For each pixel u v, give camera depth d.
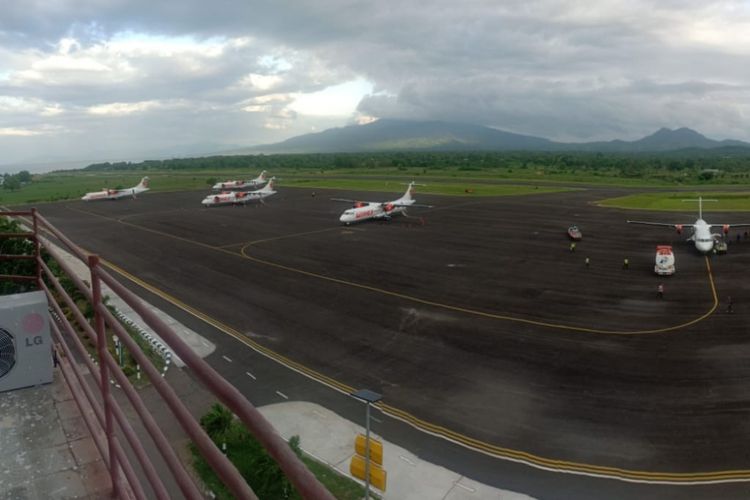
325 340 27.88
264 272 42.50
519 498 15.66
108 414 3.89
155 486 2.94
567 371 23.97
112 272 42.53
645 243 52.88
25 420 5.00
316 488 1.50
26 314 5.46
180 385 22.08
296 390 22.38
